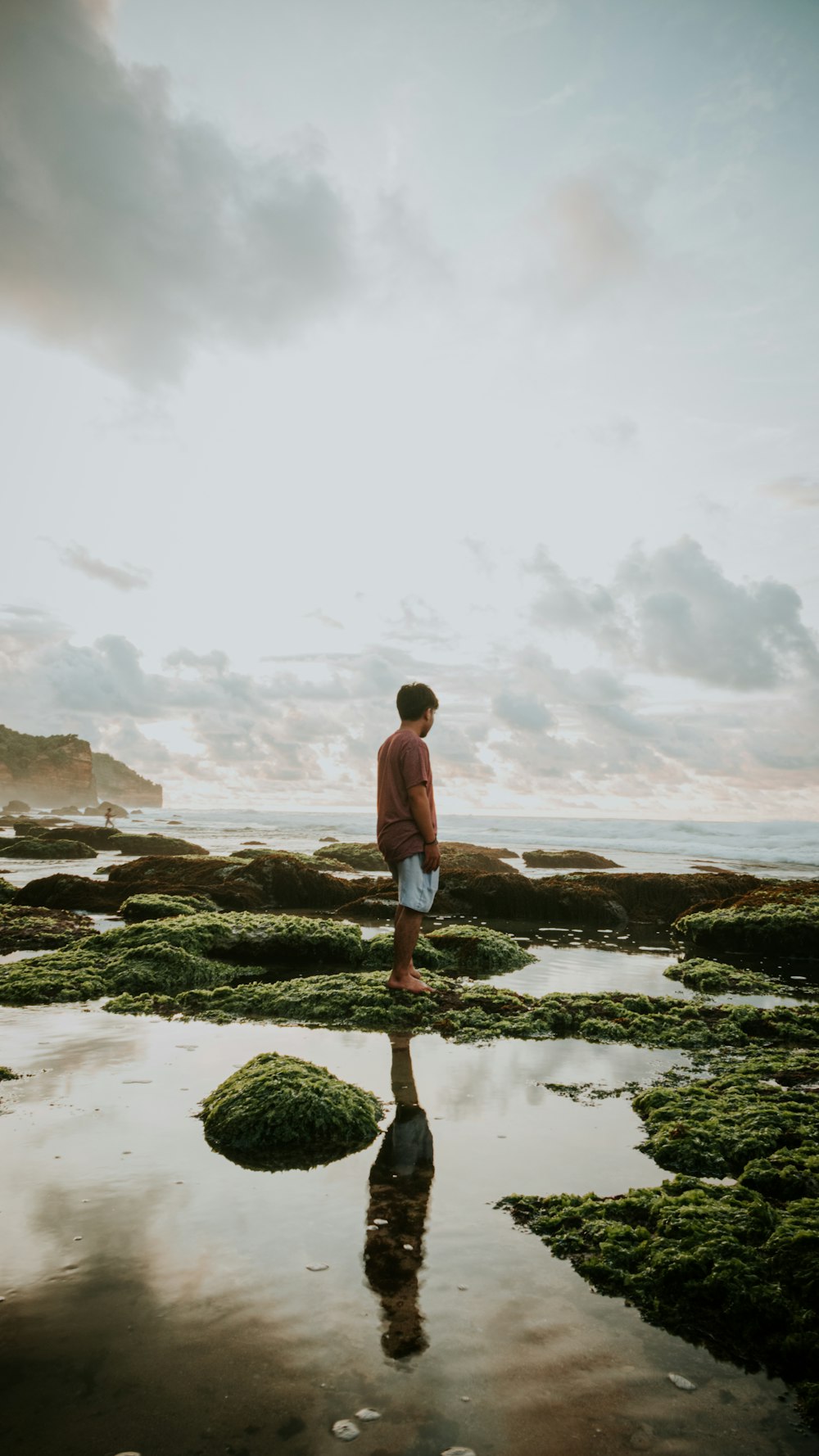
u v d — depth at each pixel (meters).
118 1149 2.98
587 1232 2.42
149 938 7.09
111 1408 1.62
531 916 11.45
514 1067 4.25
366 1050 4.52
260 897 11.93
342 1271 2.17
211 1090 3.69
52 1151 2.95
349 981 5.88
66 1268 2.14
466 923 11.09
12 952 7.56
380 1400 1.67
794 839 35.56
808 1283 2.09
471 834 40.34
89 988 5.98
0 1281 2.07
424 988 5.67
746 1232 2.37
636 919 11.67
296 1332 1.89
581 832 41.06
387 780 5.83
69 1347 1.81
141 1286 2.06
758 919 8.64
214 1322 1.92
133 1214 2.46
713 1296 2.09
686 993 6.33
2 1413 1.60
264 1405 1.64
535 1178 2.83
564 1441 1.57
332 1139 3.13
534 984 6.64
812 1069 4.14
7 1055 4.26
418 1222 2.47
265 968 7.12
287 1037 4.76
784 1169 2.81
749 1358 1.87
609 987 6.58
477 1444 1.55
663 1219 2.45
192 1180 2.73
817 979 7.13
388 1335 1.89
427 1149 3.08
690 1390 1.74
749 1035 5.07
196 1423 1.58
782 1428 1.63
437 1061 4.32
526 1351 1.85
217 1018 5.20
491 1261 2.25
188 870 12.72
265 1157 2.96
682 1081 4.05
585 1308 2.04
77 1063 4.11
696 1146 3.04
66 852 24.75
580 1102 3.69
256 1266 2.18
